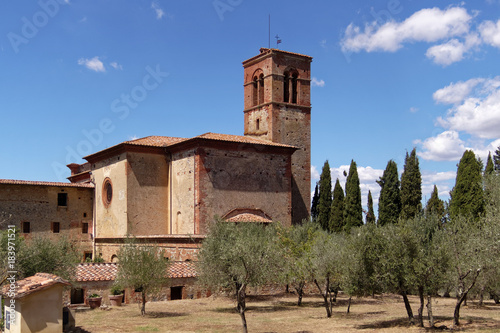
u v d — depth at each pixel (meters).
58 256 30.56
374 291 27.80
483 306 36.94
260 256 26.70
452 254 26.83
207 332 26.38
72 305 34.06
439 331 25.89
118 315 31.94
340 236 41.72
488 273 26.83
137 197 49.81
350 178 58.03
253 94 58.56
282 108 56.00
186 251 42.69
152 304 36.44
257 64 58.00
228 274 27.09
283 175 51.22
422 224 32.94
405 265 26.53
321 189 62.34
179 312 33.22
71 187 55.56
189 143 47.72
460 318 30.23
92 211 56.81
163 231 50.78
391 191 54.91
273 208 50.12
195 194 46.53
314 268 32.97
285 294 42.22
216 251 28.86
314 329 27.45
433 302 39.50
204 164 46.72
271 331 26.94
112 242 51.75
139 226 49.59
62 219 55.09
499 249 25.53
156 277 33.06
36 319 22.59
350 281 27.70
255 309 34.97
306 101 57.81
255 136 57.09
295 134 56.56
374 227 28.28
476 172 46.53
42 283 23.03
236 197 48.09
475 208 45.62
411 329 26.67
